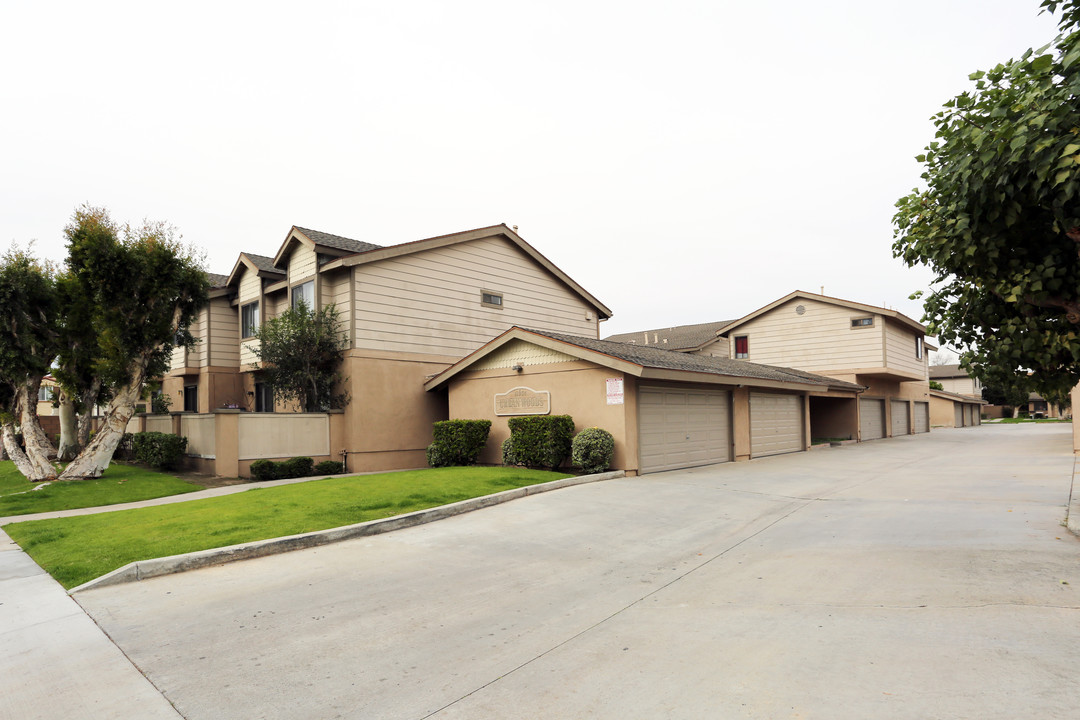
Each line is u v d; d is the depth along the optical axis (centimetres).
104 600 586
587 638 475
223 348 2114
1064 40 454
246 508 957
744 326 3003
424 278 1803
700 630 481
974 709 335
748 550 737
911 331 3070
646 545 777
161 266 1377
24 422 1511
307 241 1667
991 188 477
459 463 1554
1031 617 460
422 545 782
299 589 610
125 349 1370
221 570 681
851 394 2573
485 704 373
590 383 1413
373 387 1664
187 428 1670
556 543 791
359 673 421
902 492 1100
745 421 1794
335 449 1633
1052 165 434
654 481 1280
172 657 453
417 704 376
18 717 371
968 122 511
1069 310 498
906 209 602
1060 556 614
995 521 800
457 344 1878
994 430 3656
